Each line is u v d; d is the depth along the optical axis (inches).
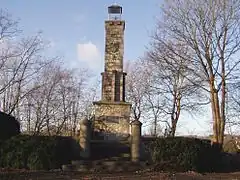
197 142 922.1
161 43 1609.3
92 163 933.2
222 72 1206.3
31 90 1599.4
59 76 2030.0
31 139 940.6
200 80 1244.5
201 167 912.3
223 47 1206.9
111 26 1330.0
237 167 1035.3
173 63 1525.6
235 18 1208.2
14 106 1443.2
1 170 864.9
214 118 1192.2
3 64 1430.9
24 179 745.6
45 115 1647.4
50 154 923.4
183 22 1252.5
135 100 1908.2
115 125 1258.0
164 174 818.2
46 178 762.8
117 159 1001.5
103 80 1302.9
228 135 1411.2
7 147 933.8
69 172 853.8
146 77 2204.7
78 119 1873.8
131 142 1028.5
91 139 1163.9
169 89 1560.0
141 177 780.6
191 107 1526.8
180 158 896.9
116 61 1311.5
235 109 1230.3
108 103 1269.7
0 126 1021.2
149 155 996.6
